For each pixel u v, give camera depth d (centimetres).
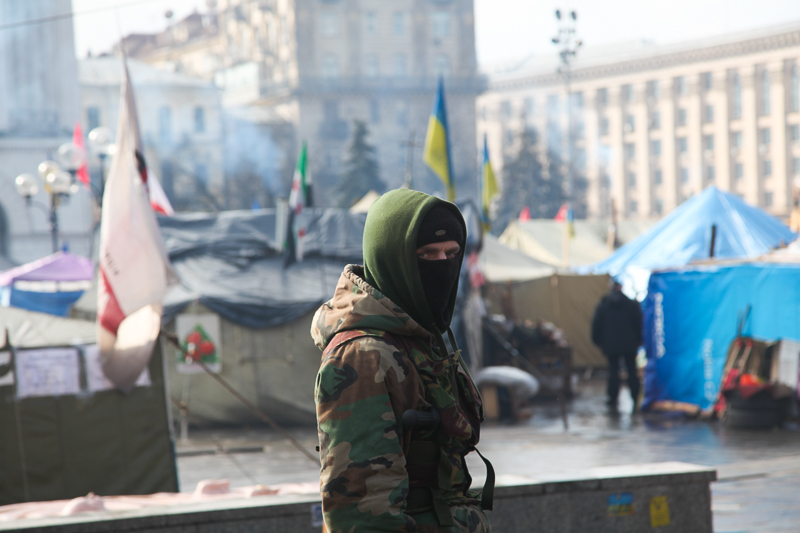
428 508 275
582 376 2591
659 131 15162
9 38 8388
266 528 604
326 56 13150
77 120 8588
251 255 1781
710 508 676
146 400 986
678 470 679
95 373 975
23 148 8244
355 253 1798
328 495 259
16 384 952
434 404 278
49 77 8475
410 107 13300
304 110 12925
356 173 10775
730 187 14462
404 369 269
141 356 986
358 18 13200
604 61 15438
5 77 8362
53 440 958
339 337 273
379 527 254
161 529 582
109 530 573
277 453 1441
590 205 15675
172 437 993
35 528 560
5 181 8144
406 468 274
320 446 267
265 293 1709
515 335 2127
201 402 1683
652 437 1492
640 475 661
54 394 962
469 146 13475
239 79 14112
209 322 1683
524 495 631
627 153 15475
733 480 1062
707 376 1722
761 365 1573
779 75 13912
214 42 15000
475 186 13400
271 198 11962
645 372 1853
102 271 982
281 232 1778
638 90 15338
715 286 1714
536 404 2067
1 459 943
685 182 14975
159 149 11756
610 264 2427
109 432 973
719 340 1706
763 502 919
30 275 2858
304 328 1722
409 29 13375
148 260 997
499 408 1803
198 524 590
